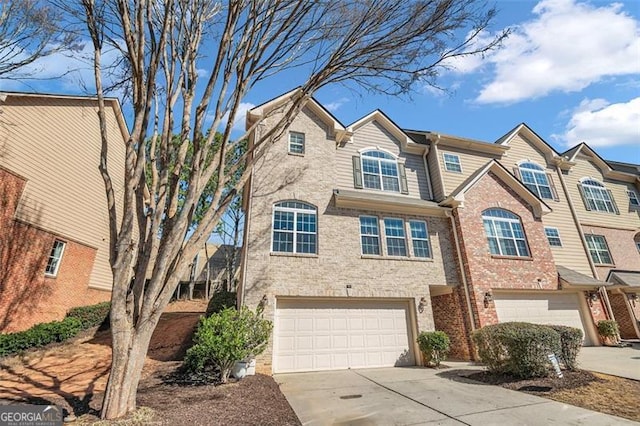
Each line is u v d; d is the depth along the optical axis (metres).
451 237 13.66
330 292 11.22
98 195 17.67
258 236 11.20
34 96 13.66
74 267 15.73
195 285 29.42
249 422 5.37
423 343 11.16
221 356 7.77
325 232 12.05
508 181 15.04
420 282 12.48
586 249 16.73
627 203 19.77
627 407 6.07
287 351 10.38
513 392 7.41
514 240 13.93
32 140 13.57
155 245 6.03
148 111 5.93
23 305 12.72
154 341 13.34
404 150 15.95
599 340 14.05
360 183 14.09
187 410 5.65
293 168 12.75
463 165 16.31
